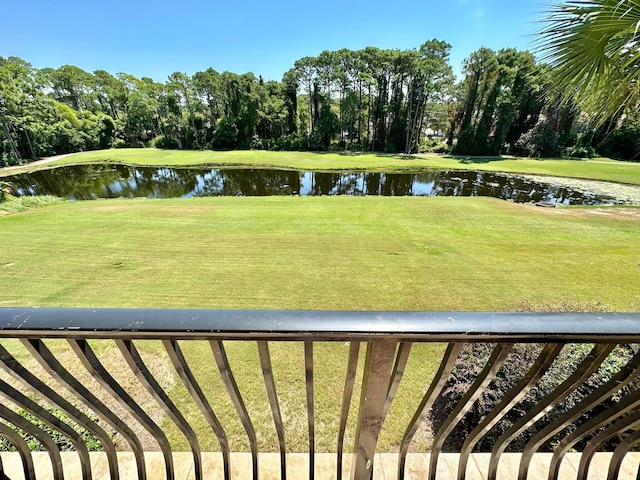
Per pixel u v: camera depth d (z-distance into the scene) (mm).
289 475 1082
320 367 3076
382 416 704
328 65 28531
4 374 2971
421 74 26297
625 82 1921
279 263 5785
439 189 15375
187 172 21297
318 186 16531
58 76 38000
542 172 18984
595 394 676
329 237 7273
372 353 592
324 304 4445
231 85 31984
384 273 5348
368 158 25469
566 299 4355
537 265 5629
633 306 4215
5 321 535
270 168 21969
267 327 548
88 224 8344
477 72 26734
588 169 19672
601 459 1111
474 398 730
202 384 2926
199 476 983
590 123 2410
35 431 769
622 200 12516
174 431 2453
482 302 4434
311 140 30797
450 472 1091
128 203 11195
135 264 5754
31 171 21797
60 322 538
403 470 985
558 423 765
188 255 6180
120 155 27875
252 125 33406
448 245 6715
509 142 28656
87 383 2902
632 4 1612
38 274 5336
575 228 7789
